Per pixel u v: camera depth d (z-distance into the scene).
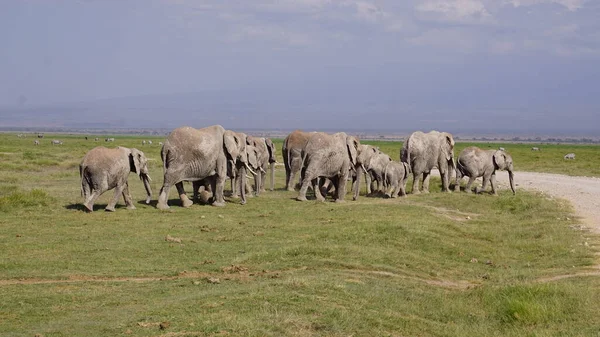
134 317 11.32
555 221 24.69
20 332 10.58
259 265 16.39
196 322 10.85
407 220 22.77
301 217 24.22
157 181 36.75
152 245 18.38
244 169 28.14
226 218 23.66
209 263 16.56
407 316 12.41
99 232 20.05
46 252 17.12
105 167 23.89
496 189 35.22
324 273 15.41
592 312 13.06
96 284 14.06
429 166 34.41
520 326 12.38
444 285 15.79
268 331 10.55
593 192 35.19
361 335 10.86
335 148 29.27
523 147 124.56
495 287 14.62
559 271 16.98
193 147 26.00
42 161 46.72
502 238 21.69
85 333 10.48
